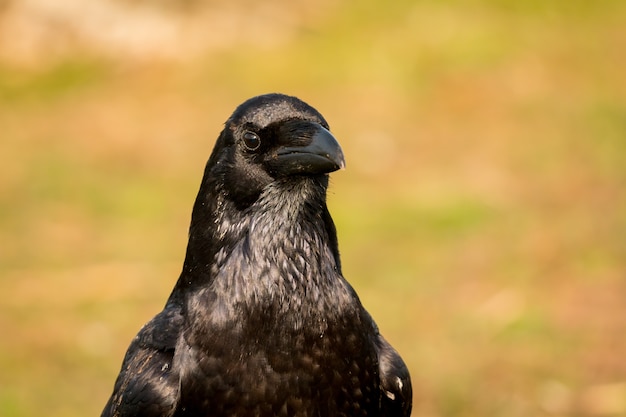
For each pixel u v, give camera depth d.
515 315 14.02
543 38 24.19
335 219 16.67
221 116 21.16
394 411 7.18
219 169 6.79
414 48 23.27
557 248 15.66
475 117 20.61
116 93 22.47
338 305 6.68
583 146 19.27
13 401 12.54
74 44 24.31
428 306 14.32
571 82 22.14
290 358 6.50
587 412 12.19
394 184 18.05
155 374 6.75
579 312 14.09
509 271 15.10
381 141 19.69
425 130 20.12
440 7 25.31
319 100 21.38
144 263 15.95
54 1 24.50
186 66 23.16
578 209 16.89
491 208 16.98
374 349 6.88
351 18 24.55
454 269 15.23
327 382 6.59
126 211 17.62
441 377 12.81
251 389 6.48
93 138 20.59
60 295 15.10
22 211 17.73
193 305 6.70
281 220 6.68
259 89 22.06
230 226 6.73
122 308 14.71
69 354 13.62
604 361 13.02
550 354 13.23
